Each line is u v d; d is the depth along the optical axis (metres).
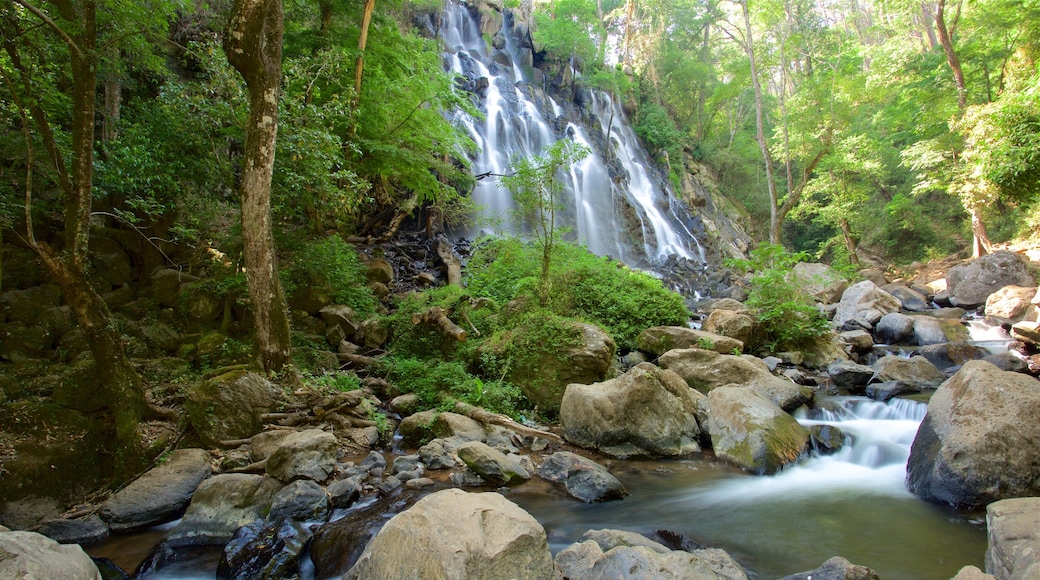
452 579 2.89
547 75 31.55
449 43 27.69
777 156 25.75
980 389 5.30
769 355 11.27
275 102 6.71
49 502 4.78
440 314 9.41
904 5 21.61
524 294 9.93
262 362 6.92
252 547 4.11
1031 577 2.97
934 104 21.50
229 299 8.70
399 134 11.98
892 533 4.50
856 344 11.74
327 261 9.66
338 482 5.18
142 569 4.10
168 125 8.25
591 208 24.19
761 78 28.36
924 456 5.41
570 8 31.52
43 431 5.25
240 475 5.09
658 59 39.22
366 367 8.94
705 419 7.21
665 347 9.88
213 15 12.25
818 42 28.59
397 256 14.28
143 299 8.57
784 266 12.11
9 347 7.02
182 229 8.48
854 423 7.32
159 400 6.53
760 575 3.88
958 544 4.26
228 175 8.91
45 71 7.07
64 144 7.37
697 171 36.56
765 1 23.02
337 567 4.00
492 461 5.60
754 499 5.32
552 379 8.05
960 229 26.02
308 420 6.61
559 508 5.11
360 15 12.29
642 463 6.39
